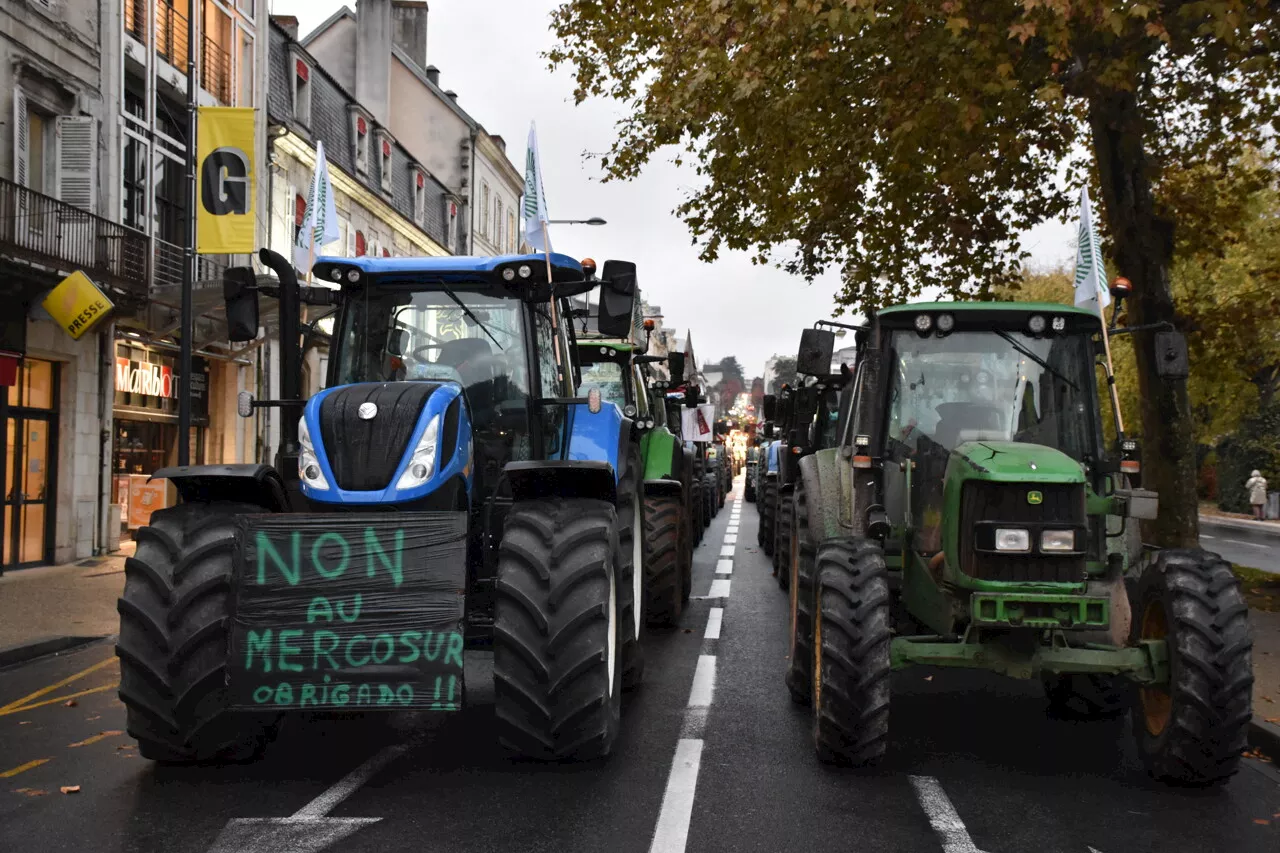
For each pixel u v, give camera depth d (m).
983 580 5.46
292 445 6.32
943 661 5.60
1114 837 4.74
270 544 5.24
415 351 6.58
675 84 13.98
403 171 36.31
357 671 5.16
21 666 8.86
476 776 5.44
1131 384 21.52
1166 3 10.62
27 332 15.95
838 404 9.23
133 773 5.50
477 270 6.51
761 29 11.32
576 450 6.84
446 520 5.26
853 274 16.33
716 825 4.80
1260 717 6.71
